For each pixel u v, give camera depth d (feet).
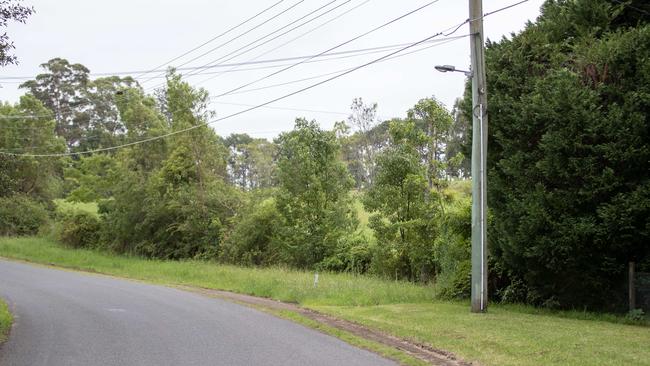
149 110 146.10
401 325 41.50
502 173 52.85
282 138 107.65
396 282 72.54
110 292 64.13
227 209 121.08
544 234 46.62
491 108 53.42
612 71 46.34
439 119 84.38
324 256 101.30
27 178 179.32
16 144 174.29
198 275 85.92
